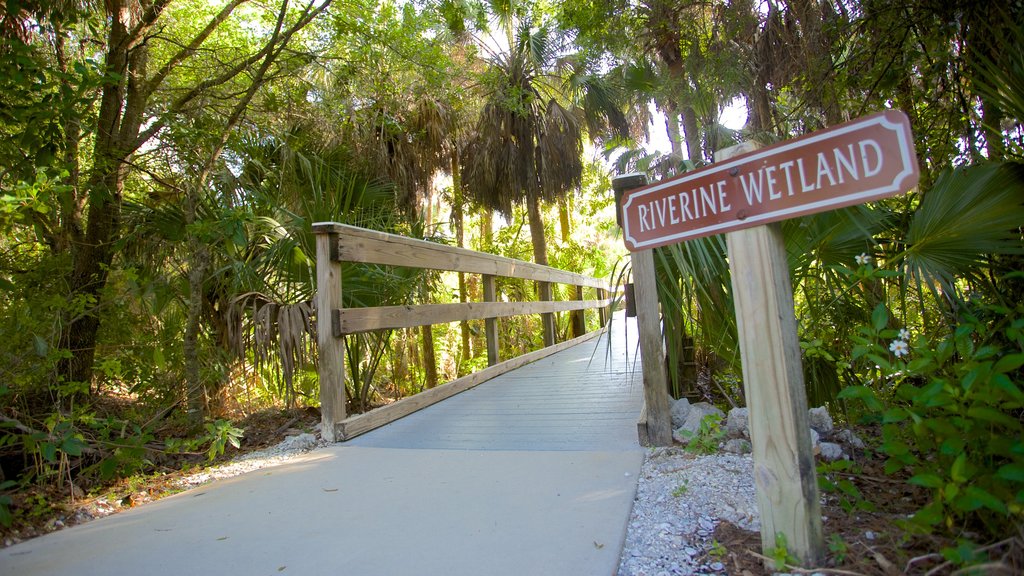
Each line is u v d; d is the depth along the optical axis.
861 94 4.07
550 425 3.63
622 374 5.45
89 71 3.41
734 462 2.62
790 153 1.59
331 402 3.62
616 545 1.90
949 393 1.67
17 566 1.98
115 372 3.73
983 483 1.63
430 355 9.16
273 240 4.66
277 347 4.11
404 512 2.30
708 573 1.71
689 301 3.21
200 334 4.70
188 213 4.25
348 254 3.77
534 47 10.66
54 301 3.29
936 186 2.59
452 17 7.64
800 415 1.63
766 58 4.48
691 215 1.83
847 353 3.20
